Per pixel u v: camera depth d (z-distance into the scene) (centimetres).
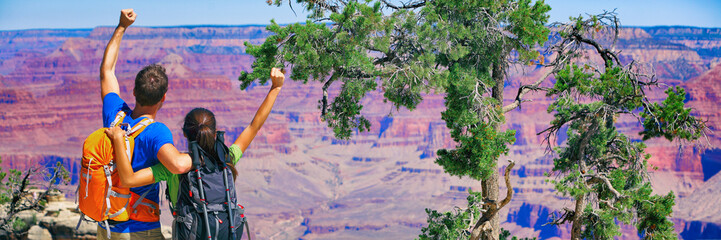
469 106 1553
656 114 1574
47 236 2830
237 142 416
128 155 368
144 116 385
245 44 1412
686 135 1540
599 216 1642
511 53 1662
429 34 1422
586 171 1738
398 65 1533
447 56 1573
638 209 1700
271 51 1387
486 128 1514
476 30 1509
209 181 375
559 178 1755
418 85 1470
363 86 1493
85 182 362
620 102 1639
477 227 1655
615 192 1672
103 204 361
